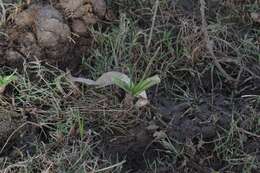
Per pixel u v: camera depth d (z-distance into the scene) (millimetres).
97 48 1776
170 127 1668
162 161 1636
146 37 1801
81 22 1754
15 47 1706
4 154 1605
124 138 1650
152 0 1889
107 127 1656
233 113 1701
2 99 1659
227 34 1853
